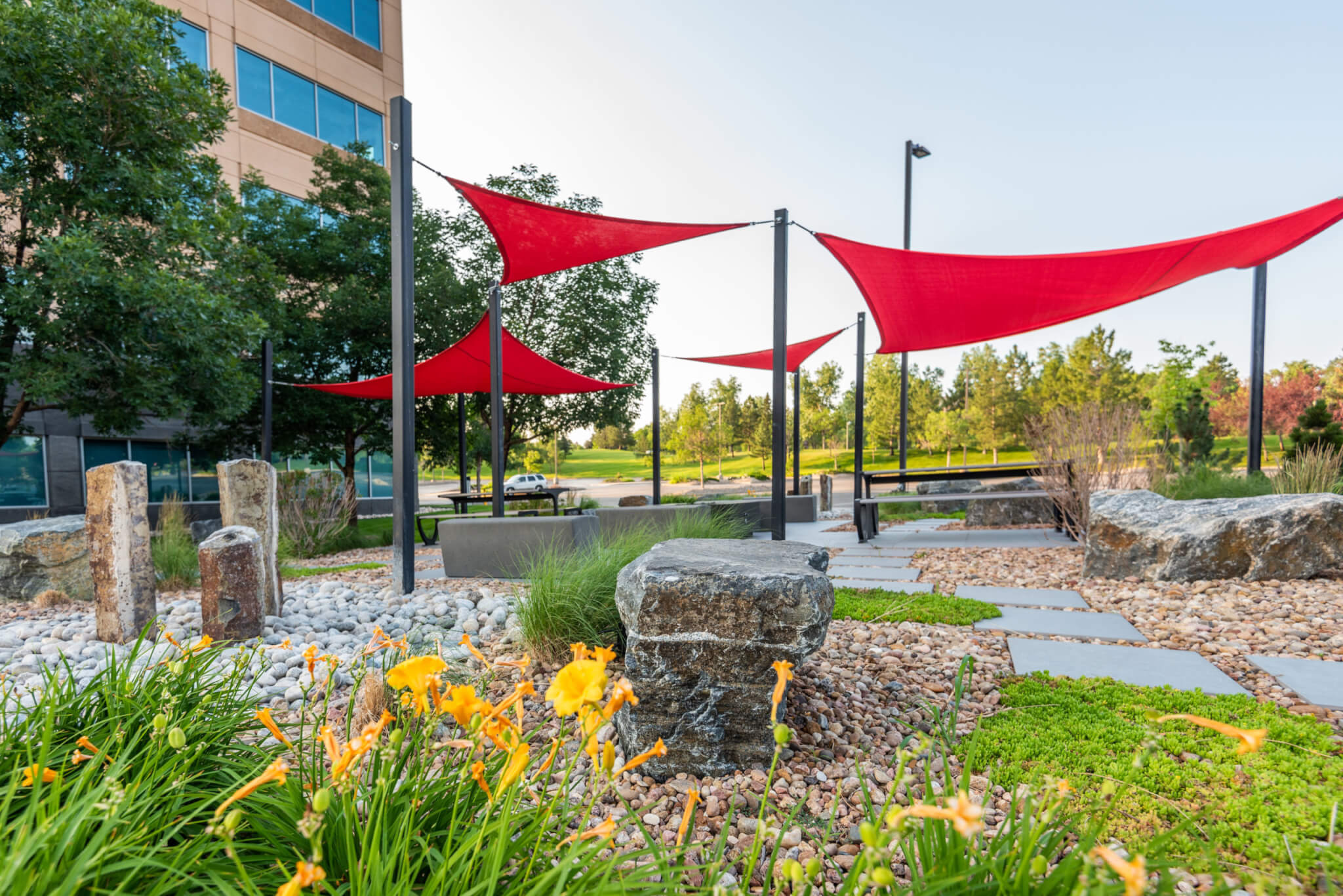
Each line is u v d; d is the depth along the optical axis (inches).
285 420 601.3
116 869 35.2
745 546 128.6
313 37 770.8
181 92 396.2
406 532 221.0
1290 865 64.4
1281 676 121.4
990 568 251.1
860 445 385.4
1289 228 201.5
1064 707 109.6
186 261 402.3
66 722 65.5
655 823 80.4
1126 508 220.1
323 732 39.7
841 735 103.6
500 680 125.0
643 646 95.7
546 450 2625.5
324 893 40.4
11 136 350.9
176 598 232.1
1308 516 191.3
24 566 230.1
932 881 37.8
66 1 351.6
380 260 647.8
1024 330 317.7
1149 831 71.8
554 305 762.2
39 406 389.1
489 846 41.6
